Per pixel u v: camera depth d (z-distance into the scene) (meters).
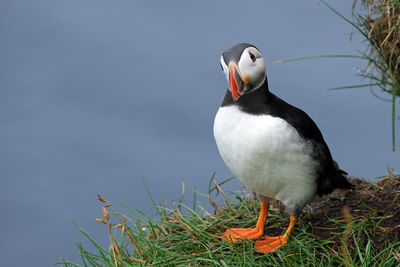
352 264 6.66
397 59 9.80
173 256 7.24
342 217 7.84
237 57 6.56
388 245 7.12
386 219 7.62
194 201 8.66
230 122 6.87
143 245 7.68
